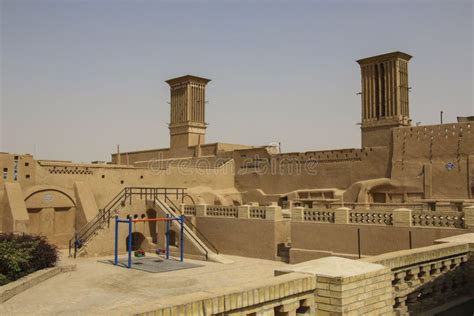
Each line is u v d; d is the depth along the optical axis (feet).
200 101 169.17
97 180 104.22
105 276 64.03
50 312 45.29
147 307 17.63
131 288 56.29
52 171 96.89
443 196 99.76
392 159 109.40
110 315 16.63
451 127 100.32
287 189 131.03
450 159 99.55
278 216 78.84
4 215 87.04
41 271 62.34
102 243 85.97
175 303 18.16
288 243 80.12
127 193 97.96
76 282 60.03
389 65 118.21
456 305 33.86
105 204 104.68
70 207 98.02
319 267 24.66
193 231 90.02
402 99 118.52
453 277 35.55
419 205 93.20
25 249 61.67
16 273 57.82
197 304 18.65
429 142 103.55
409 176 105.70
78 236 93.45
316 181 124.57
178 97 169.78
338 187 119.96
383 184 109.40
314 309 23.61
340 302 22.65
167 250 81.82
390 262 29.07
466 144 97.45
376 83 121.19
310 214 71.61
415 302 31.78
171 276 64.08
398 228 60.70
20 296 52.13
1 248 57.82
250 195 138.51
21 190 89.51
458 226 55.36
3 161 89.40
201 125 168.25
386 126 117.08
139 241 95.20
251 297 20.56
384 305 25.04
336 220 67.97
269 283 21.65
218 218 86.99
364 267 25.21
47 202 94.07
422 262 32.24
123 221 72.95
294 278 22.66
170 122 172.55
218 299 19.36
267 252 78.74
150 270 68.23
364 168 115.34
